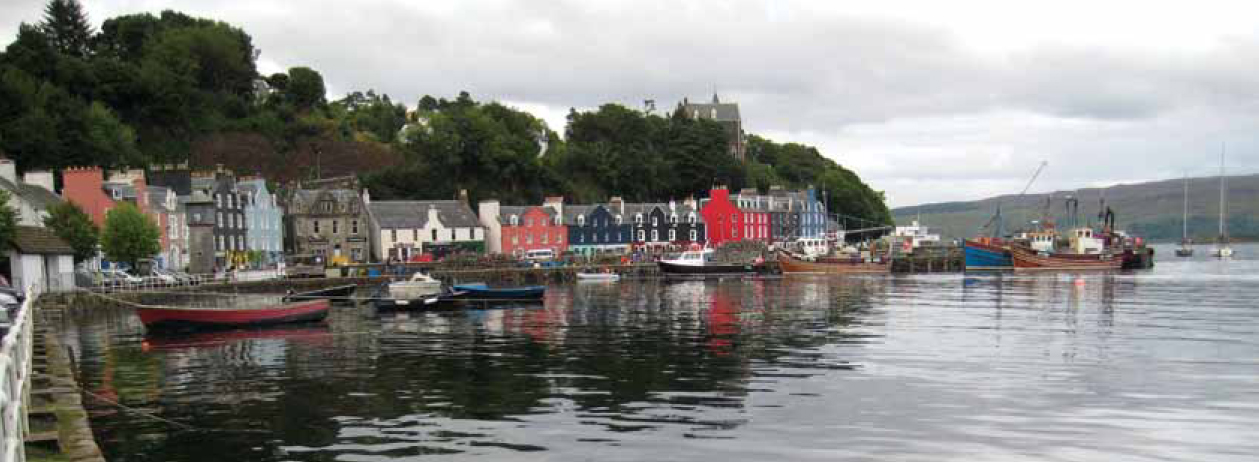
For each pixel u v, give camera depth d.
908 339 41.75
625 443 22.12
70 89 136.00
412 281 67.56
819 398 27.41
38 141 105.62
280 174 147.88
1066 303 63.34
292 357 38.03
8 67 118.94
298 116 168.88
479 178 154.62
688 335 44.59
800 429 23.42
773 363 34.59
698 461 20.52
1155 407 25.92
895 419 24.48
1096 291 76.94
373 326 51.56
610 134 197.75
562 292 83.88
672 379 31.11
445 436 23.02
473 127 157.25
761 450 21.41
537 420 24.70
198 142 146.38
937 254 138.25
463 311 62.38
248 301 62.50
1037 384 29.56
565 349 39.62
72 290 59.41
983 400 26.98
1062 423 23.95
